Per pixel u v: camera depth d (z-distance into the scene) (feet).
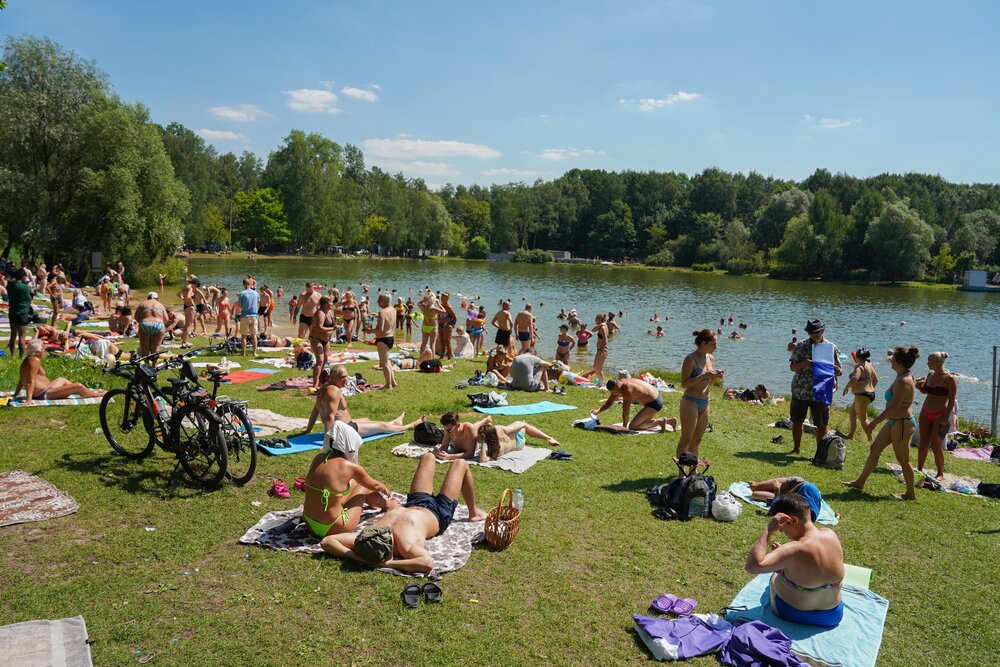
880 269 287.48
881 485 31.07
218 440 24.22
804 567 17.20
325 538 19.70
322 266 269.64
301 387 45.14
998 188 445.78
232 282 174.91
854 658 16.12
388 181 398.21
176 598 17.07
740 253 346.54
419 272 266.36
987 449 42.24
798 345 36.40
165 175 143.33
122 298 84.43
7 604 16.34
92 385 40.04
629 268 376.07
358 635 15.89
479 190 588.09
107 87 133.39
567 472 29.50
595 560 20.77
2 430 29.84
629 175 498.69
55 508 21.70
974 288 261.03
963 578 21.25
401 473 27.94
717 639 16.53
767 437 40.32
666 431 38.45
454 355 73.15
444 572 19.11
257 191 333.01
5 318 72.54
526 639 16.21
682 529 23.68
